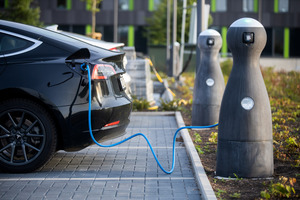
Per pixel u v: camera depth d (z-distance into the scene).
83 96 5.61
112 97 5.83
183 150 7.19
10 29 5.88
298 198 4.45
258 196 4.55
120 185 5.22
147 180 5.45
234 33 5.12
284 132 7.98
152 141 7.90
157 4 43.72
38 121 5.64
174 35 22.02
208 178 5.33
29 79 5.59
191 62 26.94
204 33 8.94
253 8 51.34
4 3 43.03
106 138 5.80
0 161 5.68
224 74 23.66
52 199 4.69
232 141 5.23
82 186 5.17
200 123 8.90
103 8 50.31
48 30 6.27
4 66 5.65
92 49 6.00
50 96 5.57
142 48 51.19
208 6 15.41
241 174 5.23
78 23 50.09
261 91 5.21
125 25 50.97
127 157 6.68
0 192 4.92
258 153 5.21
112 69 5.92
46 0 49.53
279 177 5.22
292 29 52.78
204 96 8.87
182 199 4.72
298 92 14.77
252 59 5.20
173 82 18.94
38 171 5.83
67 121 5.59
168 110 11.80
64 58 5.72
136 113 11.26
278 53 52.75
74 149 5.75
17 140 5.71
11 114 5.75
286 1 52.34
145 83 12.12
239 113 5.19
